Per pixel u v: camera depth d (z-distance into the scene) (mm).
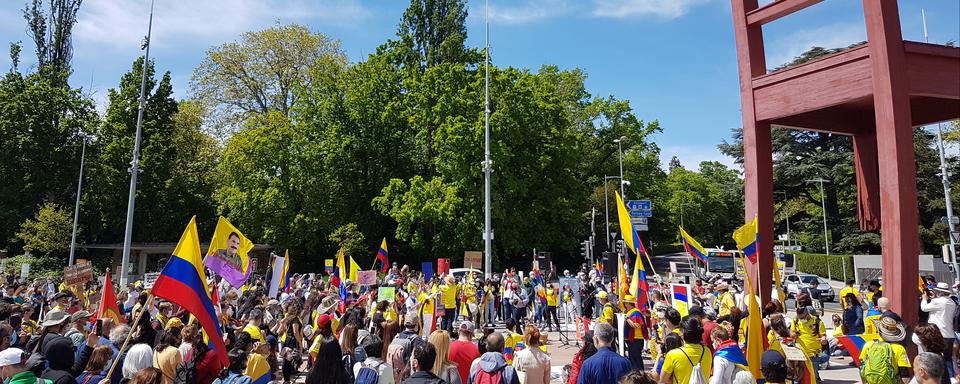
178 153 52750
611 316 12141
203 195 52812
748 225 10578
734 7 14305
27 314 11312
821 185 55375
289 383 10883
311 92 48562
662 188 72750
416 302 15531
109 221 49156
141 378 5598
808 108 12570
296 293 16328
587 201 56406
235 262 12422
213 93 50969
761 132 13641
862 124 15602
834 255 50125
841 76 12016
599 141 56438
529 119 42094
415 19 49688
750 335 7844
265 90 52406
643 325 11555
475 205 41812
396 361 7477
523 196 43656
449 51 47062
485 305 20984
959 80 11617
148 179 48312
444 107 41094
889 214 10984
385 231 51000
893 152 10969
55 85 51062
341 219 47219
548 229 45625
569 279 18109
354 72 48469
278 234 45219
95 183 46688
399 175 49219
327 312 12164
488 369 6152
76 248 44969
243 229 46062
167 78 51625
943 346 6805
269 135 44938
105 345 7277
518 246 42875
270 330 11586
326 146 45500
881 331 7133
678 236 92438
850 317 12273
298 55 51844
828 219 57969
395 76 48469
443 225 44969
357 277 20281
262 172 44531
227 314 12086
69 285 15617
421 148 47812
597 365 6012
